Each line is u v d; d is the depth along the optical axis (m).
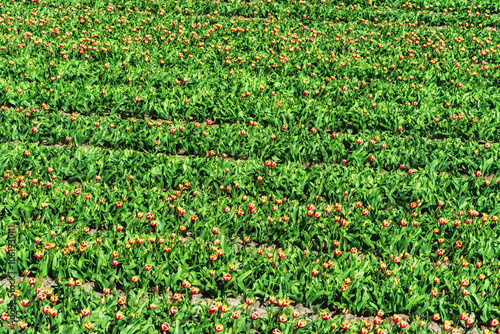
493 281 5.62
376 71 11.35
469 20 15.34
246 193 7.39
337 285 5.53
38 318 4.91
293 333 5.04
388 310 5.40
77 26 13.71
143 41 12.84
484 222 6.49
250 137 8.68
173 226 6.50
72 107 9.71
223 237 6.14
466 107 10.02
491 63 12.33
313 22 14.79
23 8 14.75
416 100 10.31
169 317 5.13
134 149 8.60
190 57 11.53
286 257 6.01
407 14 15.43
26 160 7.52
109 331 4.95
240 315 5.14
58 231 6.28
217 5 15.50
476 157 8.26
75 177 7.46
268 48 12.75
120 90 10.12
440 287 5.61
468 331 5.39
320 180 7.52
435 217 6.93
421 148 8.48
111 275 5.63
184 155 8.64
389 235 6.30
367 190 7.26
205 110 9.66
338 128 9.58
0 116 8.95
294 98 10.39
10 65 10.84
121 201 6.82
